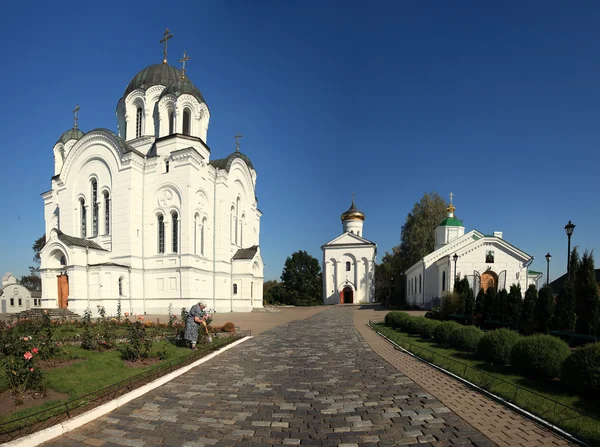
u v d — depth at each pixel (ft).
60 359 33.14
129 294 106.93
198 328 45.32
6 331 45.60
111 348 39.99
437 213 184.03
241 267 133.28
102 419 20.93
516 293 62.39
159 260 110.93
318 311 132.77
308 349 44.86
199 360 37.06
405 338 52.06
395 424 19.61
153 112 127.85
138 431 19.22
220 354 41.70
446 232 150.10
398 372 31.68
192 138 117.60
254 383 28.66
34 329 47.14
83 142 118.73
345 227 226.58
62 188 123.34
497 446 16.66
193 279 108.27
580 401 22.20
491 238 104.78
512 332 34.22
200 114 126.11
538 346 27.76
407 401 23.41
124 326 62.23
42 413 20.66
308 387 27.30
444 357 35.73
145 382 28.09
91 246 104.78
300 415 21.34
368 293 192.24
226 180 129.39
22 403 22.63
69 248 99.55
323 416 21.11
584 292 49.06
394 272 205.05
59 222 123.03
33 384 24.57
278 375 31.27
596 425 17.97
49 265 102.53
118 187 111.34
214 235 124.06
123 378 28.63
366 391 25.96
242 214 147.02
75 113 139.85
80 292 99.14
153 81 131.23
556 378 27.43
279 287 231.09
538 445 16.65
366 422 20.01
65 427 19.13
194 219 111.65
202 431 19.19
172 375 30.55
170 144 115.44
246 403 23.65
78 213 120.16
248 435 18.60
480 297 70.38
